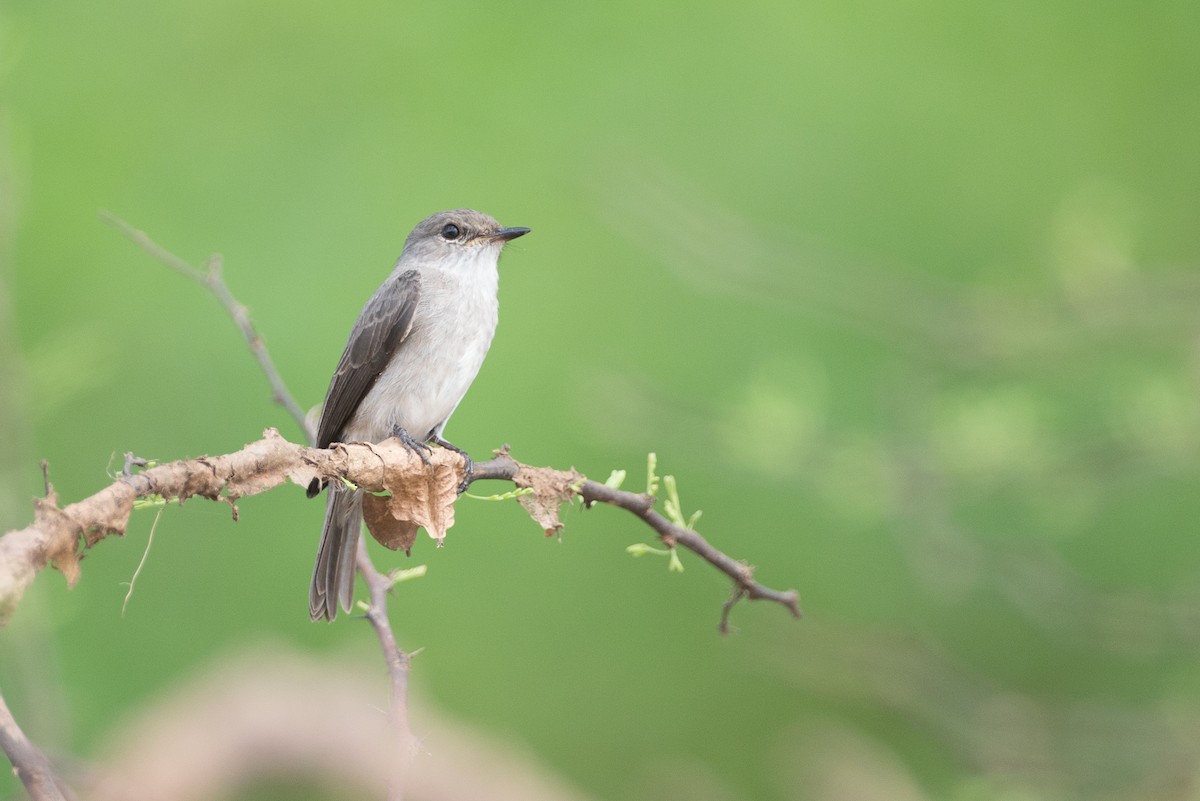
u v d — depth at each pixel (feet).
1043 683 44.14
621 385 36.99
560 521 20.18
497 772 37.93
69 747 24.54
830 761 41.70
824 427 36.88
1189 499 42.29
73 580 14.14
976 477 34.37
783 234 42.14
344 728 35.17
